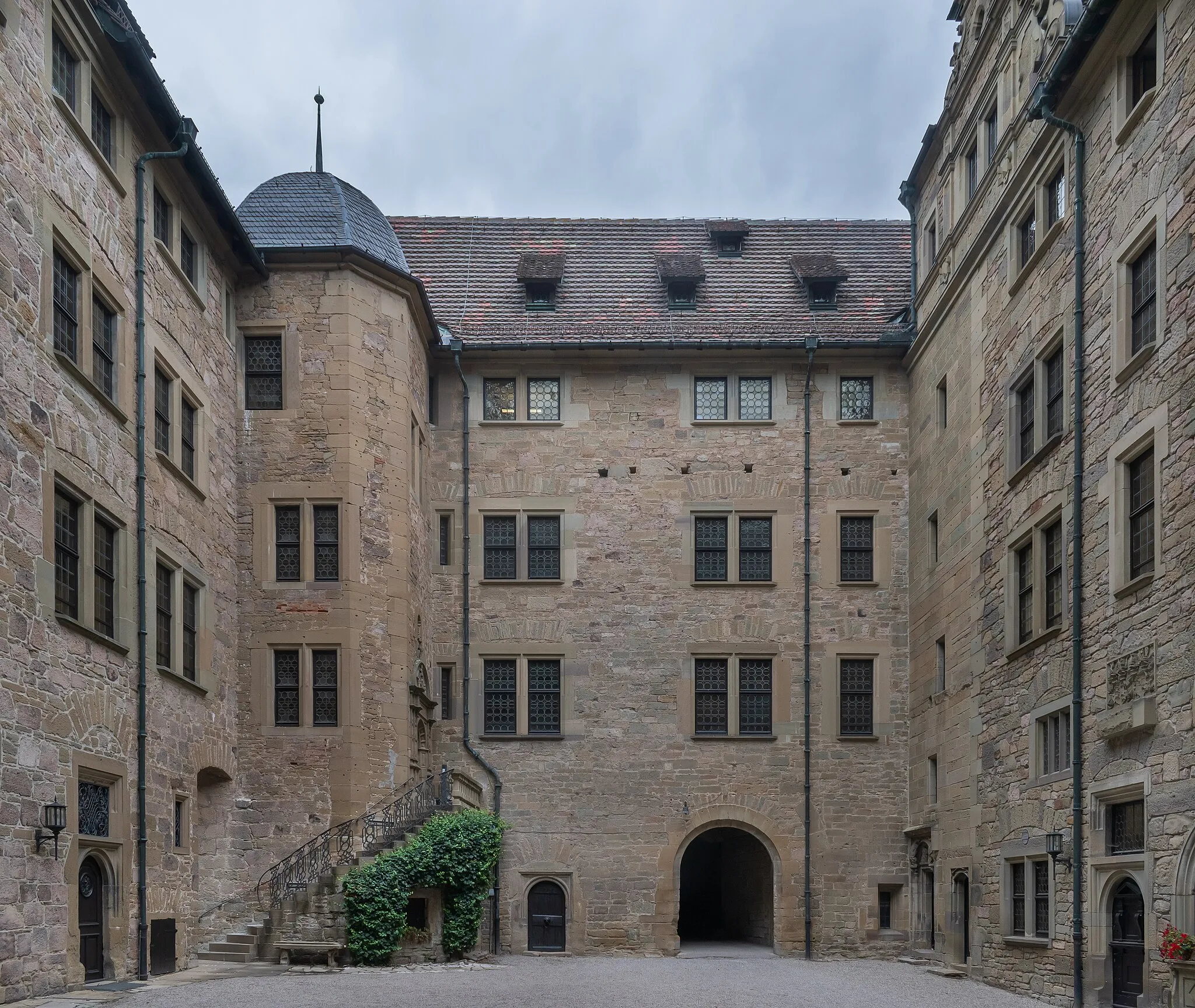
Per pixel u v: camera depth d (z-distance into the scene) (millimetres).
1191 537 12836
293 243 21125
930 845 22094
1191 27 13258
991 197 19781
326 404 20859
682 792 23391
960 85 21609
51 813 13008
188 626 18359
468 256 27312
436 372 24828
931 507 22562
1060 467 16438
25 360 12961
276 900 18375
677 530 24312
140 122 16625
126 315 15984
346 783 19766
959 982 18500
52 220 13766
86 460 14445
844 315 25469
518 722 23703
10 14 12891
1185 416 13039
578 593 24109
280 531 20734
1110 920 14578
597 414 24688
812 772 23469
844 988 17109
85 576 14359
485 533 24438
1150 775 13508
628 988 16125
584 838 23219
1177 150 13461
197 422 18875
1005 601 18234
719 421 24562
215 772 18984
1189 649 12766
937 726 21625
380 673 20578
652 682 23797
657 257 27250
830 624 23984
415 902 18781
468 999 14117
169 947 16156
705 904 29594
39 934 12742
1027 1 18391
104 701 14672
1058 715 16328
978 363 19953
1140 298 14586
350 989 14680
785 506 24359
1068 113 16406
